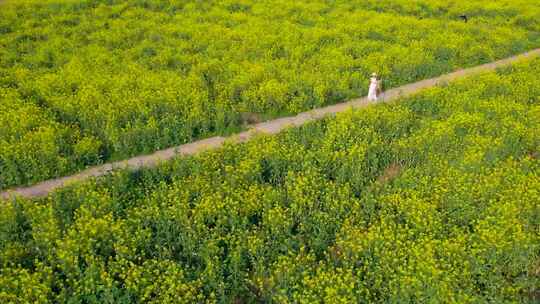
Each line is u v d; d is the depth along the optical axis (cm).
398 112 1923
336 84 2216
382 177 1638
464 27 3123
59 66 2419
